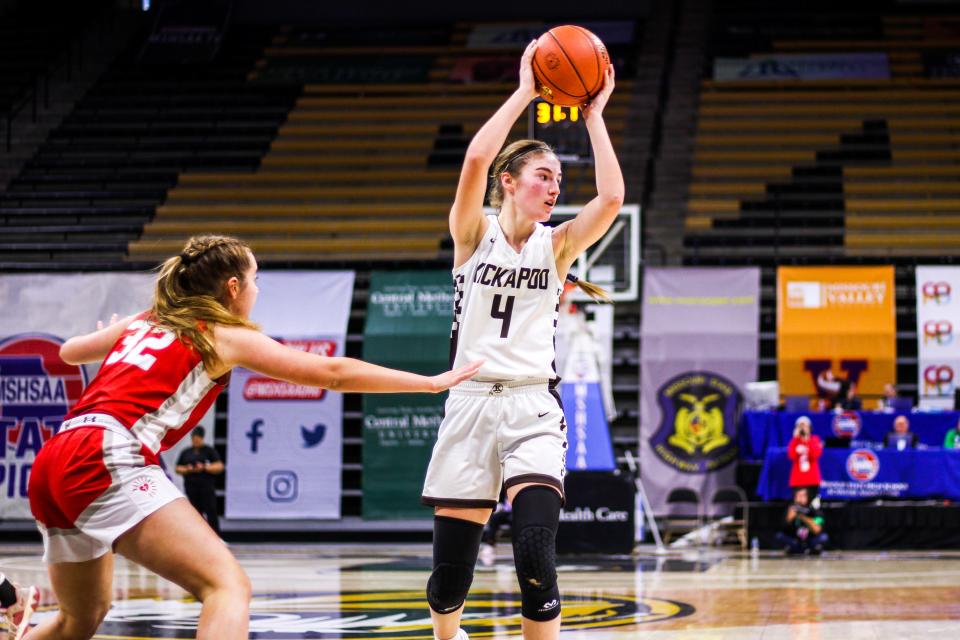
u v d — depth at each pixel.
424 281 27.55
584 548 22.11
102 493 5.15
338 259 31.36
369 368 5.40
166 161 36.75
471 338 6.68
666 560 20.86
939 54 40.31
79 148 37.72
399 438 26.45
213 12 44.16
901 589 14.91
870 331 27.27
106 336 5.89
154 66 42.06
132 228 33.19
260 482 26.47
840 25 42.56
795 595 14.08
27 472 26.66
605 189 6.64
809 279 27.91
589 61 6.77
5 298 27.45
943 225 32.22
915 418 24.25
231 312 5.79
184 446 26.50
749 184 34.41
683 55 41.59
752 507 23.59
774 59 40.88
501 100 39.25
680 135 37.03
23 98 40.44
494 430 6.57
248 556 22.16
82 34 44.72
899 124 36.81
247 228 33.38
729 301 27.14
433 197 34.41
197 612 12.39
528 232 6.89
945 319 27.22
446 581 6.70
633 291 26.44
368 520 26.23
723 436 26.05
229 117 39.03
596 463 22.38
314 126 38.44
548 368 6.65
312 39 43.91
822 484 23.66
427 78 40.81
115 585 15.97
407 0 44.75
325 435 26.48
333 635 10.23
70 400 26.88
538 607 6.24
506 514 21.64
